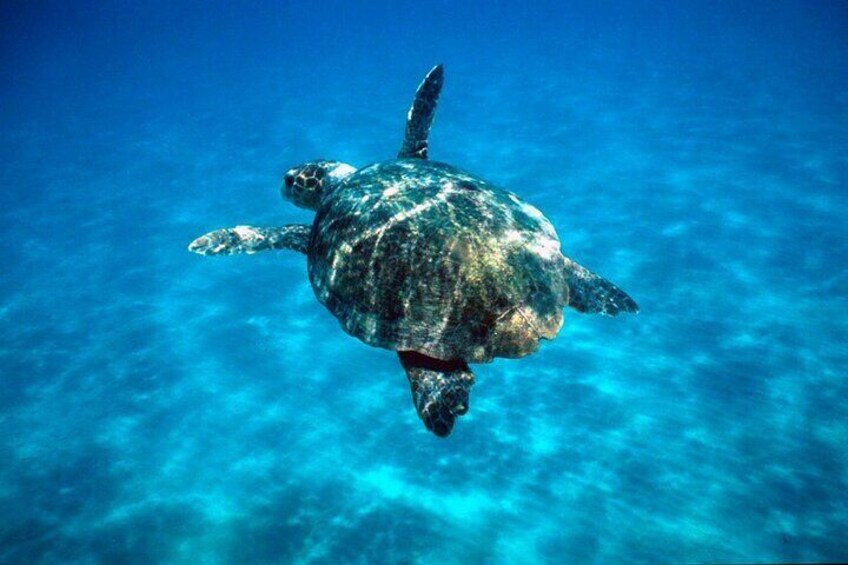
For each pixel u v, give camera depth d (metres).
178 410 10.16
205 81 40.94
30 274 15.27
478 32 57.97
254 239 6.95
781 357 10.15
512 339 4.80
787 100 24.70
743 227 14.29
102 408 10.36
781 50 35.91
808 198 15.42
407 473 8.59
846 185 15.95
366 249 5.29
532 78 34.09
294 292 13.34
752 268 12.66
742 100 25.42
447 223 5.19
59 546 7.89
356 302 5.20
